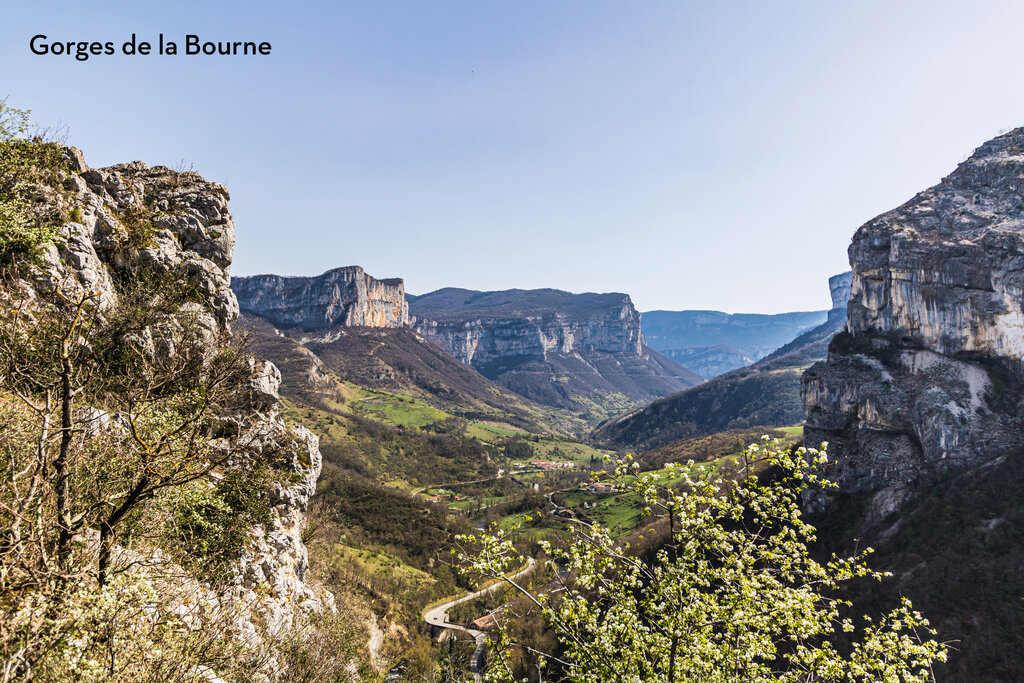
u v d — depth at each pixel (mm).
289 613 21844
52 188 21281
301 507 24875
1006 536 62812
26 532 9711
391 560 85312
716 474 11148
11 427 11281
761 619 10336
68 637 8508
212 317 23828
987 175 101688
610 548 11336
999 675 49000
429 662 52656
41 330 12359
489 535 11211
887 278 101250
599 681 10992
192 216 26719
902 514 77125
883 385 93438
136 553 13383
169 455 12781
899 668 9797
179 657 9836
